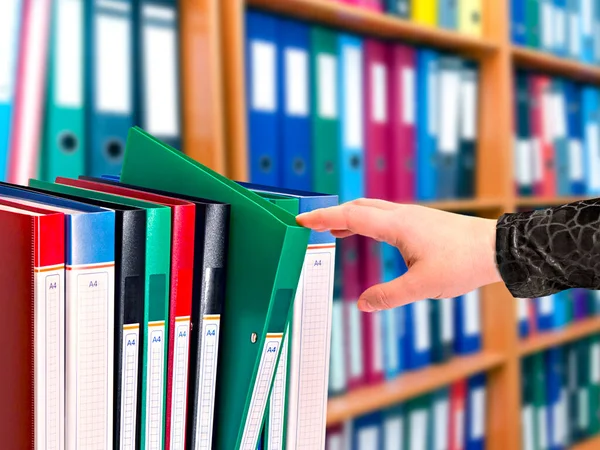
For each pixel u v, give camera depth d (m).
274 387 0.66
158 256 0.59
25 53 1.08
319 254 0.68
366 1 1.63
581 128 2.42
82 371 0.56
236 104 1.32
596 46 2.42
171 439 0.61
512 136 2.04
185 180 0.69
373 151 1.66
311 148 1.52
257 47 1.41
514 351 2.04
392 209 0.71
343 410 1.53
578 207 0.70
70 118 1.15
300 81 1.49
